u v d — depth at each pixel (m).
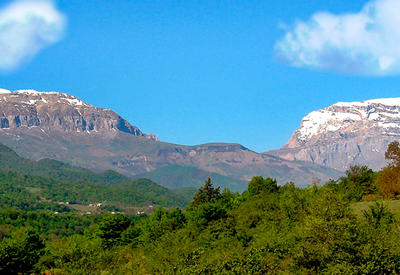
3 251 81.19
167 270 63.34
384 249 46.41
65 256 72.88
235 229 88.50
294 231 68.69
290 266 54.16
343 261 47.50
